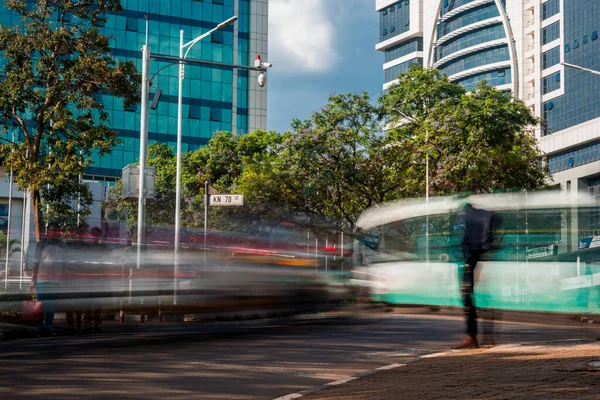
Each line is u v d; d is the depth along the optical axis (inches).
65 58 1069.1
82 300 620.1
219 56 3440.0
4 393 331.3
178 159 1323.8
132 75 1061.8
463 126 1804.9
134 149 3287.4
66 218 1032.8
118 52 3260.3
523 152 1851.6
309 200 1806.1
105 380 365.7
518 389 284.0
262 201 1774.1
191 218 2122.3
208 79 3415.4
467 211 453.4
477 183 1790.1
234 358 441.7
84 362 426.0
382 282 822.5
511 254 1722.4
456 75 4106.8
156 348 490.3
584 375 308.0
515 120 1823.3
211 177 2416.3
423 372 356.8
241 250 754.2
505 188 1788.9
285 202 1788.9
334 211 1833.2
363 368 402.9
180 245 781.9
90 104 1039.6
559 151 3289.9
